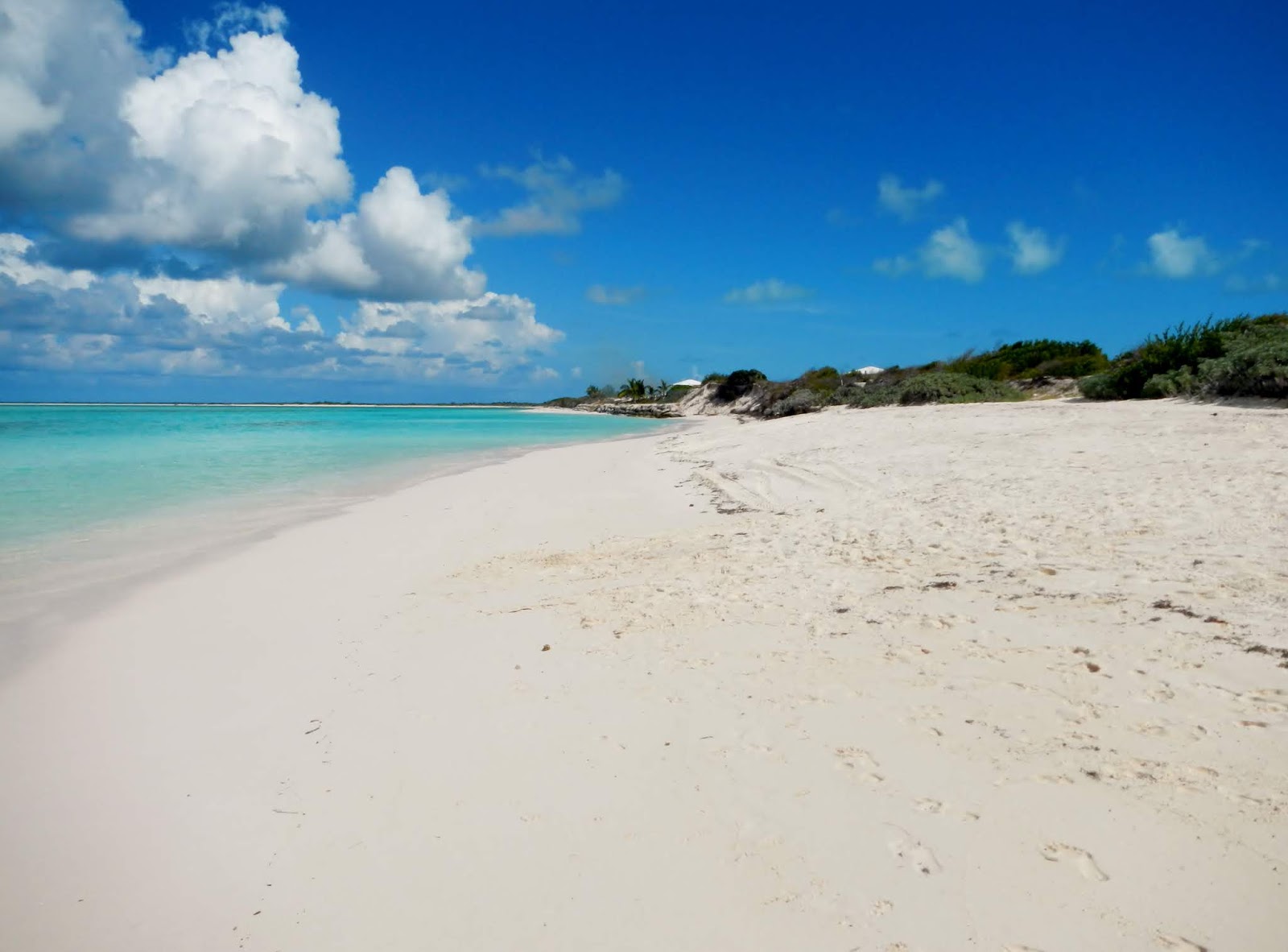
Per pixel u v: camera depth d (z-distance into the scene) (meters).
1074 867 2.58
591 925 2.56
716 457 18.08
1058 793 2.97
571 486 14.25
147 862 3.08
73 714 4.43
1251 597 4.53
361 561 8.26
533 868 2.87
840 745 3.51
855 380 41.66
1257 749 3.06
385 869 2.94
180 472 16.61
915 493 9.62
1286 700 3.38
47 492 13.15
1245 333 16.16
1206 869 2.49
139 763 3.86
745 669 4.46
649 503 11.99
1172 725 3.32
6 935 2.70
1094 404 16.42
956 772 3.19
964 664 4.19
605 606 5.95
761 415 44.91
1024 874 2.58
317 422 47.88
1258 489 7.21
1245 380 13.48
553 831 3.07
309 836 3.18
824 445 16.31
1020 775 3.12
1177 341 17.27
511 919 2.62
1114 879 2.51
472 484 14.81
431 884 2.83
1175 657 3.92
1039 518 7.30
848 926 2.45
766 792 3.21
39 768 3.82
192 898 2.86
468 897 2.75
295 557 8.42
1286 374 12.39
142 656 5.35
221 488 14.14
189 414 62.75
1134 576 5.20
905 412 21.59
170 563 8.15
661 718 3.93
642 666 4.65
